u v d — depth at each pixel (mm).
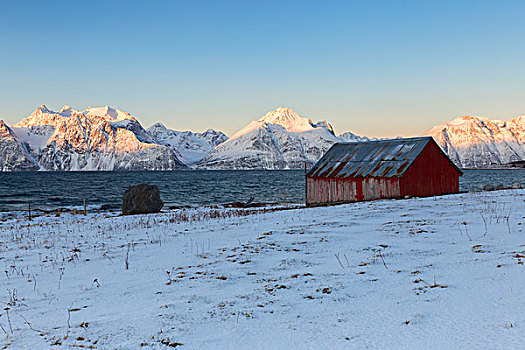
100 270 12180
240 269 11016
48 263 13891
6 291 10406
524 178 145375
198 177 192750
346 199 40375
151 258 13547
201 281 10047
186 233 19266
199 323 7102
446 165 40000
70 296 9531
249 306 7859
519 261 9516
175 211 38875
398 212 21828
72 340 6660
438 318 6484
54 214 41250
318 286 8883
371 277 9297
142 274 11305
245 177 188500
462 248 11648
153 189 38500
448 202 26109
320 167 43750
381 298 7758
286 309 7543
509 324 5961
